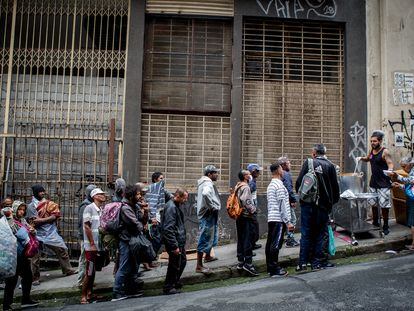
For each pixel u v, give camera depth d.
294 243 8.37
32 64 9.57
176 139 9.73
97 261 6.88
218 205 7.42
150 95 9.74
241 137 9.77
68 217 9.16
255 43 10.05
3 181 8.97
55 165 9.38
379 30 10.08
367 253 7.76
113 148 8.94
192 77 9.85
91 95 9.59
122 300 6.34
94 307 6.03
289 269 7.34
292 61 10.10
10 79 9.48
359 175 8.72
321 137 10.01
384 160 8.34
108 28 9.74
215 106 9.84
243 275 7.29
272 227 6.96
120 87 9.65
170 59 9.87
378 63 10.02
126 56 9.62
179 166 9.69
